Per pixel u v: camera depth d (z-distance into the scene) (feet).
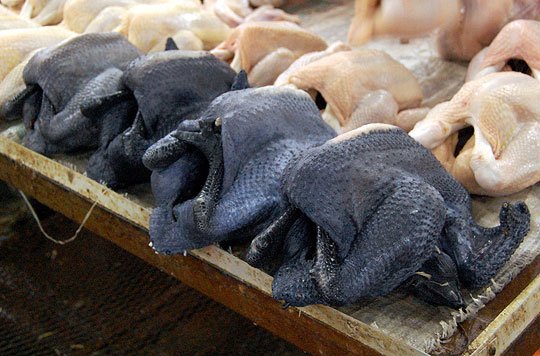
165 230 3.92
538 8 4.78
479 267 3.64
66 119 4.52
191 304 5.07
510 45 4.53
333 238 3.49
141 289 5.20
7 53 5.04
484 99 4.15
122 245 4.51
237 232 3.86
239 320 4.94
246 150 3.84
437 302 3.63
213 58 4.34
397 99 4.55
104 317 5.03
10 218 5.69
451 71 5.15
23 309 5.12
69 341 4.89
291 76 4.59
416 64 5.23
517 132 4.10
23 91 4.75
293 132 3.91
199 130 3.78
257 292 3.93
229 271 3.98
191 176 3.94
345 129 4.43
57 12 5.76
